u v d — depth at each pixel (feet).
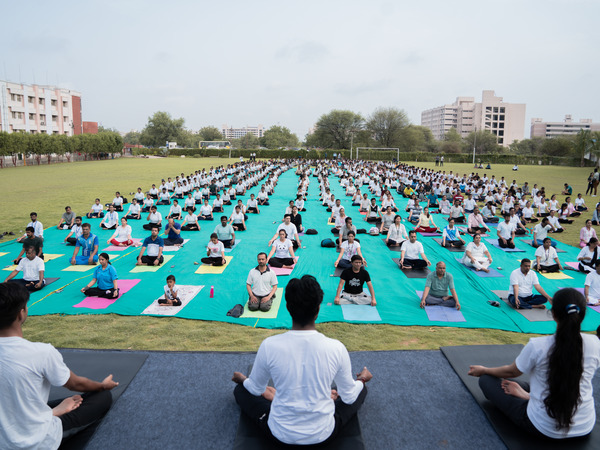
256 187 102.99
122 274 34.32
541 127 544.21
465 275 34.55
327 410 10.16
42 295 29.04
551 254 34.96
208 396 13.61
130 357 16.01
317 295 9.82
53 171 147.95
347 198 85.51
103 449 11.09
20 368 9.24
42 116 227.40
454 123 517.55
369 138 301.63
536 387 10.85
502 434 11.64
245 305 27.45
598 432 11.48
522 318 25.27
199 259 39.09
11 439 9.21
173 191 88.12
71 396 12.34
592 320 24.71
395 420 12.46
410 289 30.78
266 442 10.97
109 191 91.25
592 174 90.17
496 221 58.70
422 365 15.78
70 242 44.09
